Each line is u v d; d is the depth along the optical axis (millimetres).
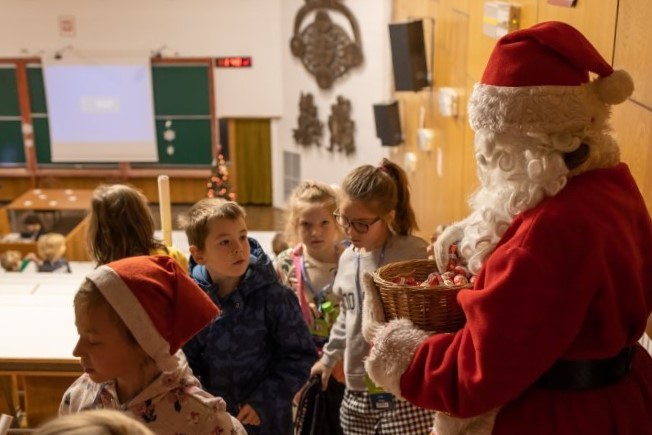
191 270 2109
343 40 9508
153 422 1433
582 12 1918
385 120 6918
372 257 2139
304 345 2039
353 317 2170
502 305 1197
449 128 4211
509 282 1196
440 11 4605
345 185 2078
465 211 3611
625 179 1331
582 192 1251
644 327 1293
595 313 1235
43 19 10297
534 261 1194
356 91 9602
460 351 1278
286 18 10117
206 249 1958
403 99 6852
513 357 1197
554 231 1204
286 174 10859
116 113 10609
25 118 10609
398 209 2137
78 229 6941
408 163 6398
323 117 10078
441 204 4559
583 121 1260
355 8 9258
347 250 2258
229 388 1998
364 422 2160
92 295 1370
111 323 1373
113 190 2160
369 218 2061
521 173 1268
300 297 2705
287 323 2023
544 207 1234
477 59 3258
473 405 1254
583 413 1272
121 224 2121
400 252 2113
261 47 10367
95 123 10656
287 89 10453
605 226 1223
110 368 1399
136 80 10477
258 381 2023
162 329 1400
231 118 10719
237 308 2000
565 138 1249
